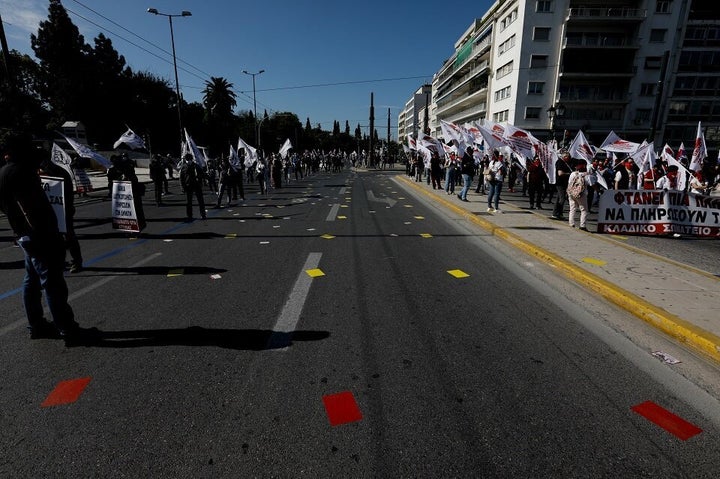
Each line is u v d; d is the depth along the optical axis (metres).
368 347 3.29
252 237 7.64
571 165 10.50
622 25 39.44
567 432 2.30
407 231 8.31
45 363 3.00
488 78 47.91
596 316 3.95
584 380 2.83
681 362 3.09
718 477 1.99
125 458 2.07
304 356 3.13
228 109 57.75
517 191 17.34
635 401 2.59
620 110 41.31
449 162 15.61
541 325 3.73
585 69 40.03
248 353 3.17
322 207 12.09
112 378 2.81
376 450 2.15
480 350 3.25
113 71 50.12
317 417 2.41
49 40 46.25
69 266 5.47
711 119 40.50
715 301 4.02
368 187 19.78
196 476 1.96
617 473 2.01
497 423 2.38
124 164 10.15
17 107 13.38
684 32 39.00
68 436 2.23
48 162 5.08
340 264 5.77
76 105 44.16
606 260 5.59
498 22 45.81
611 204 7.77
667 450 2.17
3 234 7.89
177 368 2.94
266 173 16.64
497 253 6.48
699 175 11.66
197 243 7.12
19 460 2.05
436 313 3.99
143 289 4.64
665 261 5.55
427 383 2.78
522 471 2.02
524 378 2.85
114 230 8.31
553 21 39.12
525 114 41.16
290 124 80.31
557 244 6.59
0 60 39.72
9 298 4.34
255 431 2.29
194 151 13.05
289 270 5.44
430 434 2.28
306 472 2.00
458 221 9.59
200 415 2.42
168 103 54.81
